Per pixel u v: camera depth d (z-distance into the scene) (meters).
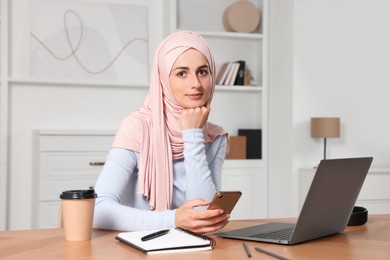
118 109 4.47
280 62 4.50
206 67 1.71
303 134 4.32
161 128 1.80
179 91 1.70
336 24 4.41
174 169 1.83
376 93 4.53
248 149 4.53
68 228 1.35
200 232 1.39
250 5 4.60
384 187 4.08
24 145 4.26
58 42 4.29
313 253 1.22
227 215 1.41
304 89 4.33
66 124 4.36
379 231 1.53
